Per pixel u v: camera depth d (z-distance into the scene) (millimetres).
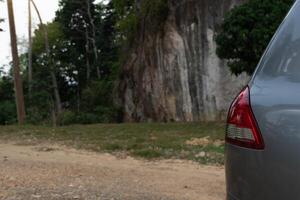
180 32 25406
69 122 31516
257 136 2766
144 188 7418
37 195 6504
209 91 24062
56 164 10023
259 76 2979
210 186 7766
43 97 42375
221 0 23578
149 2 28750
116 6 41469
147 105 27906
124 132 17688
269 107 2764
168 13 26297
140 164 10641
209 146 12758
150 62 27516
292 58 2854
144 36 28609
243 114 2875
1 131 19656
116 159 11539
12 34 30953
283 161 2615
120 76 31781
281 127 2668
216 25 23750
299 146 2574
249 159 2781
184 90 25141
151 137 15625
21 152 12961
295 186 2559
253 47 16719
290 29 2975
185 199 6719
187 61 25047
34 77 50062
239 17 16828
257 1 16859
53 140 15875
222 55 17891
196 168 9898
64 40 56125
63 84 54406
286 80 2805
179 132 16984
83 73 54844
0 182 7430
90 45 54719
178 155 11680
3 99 46625
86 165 10047
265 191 2680
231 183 2943
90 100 35656
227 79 23469
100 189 7109
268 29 16422
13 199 6242
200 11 24547
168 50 26047
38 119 33656
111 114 31406
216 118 23688
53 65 51281
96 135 16906
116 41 52938
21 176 8062
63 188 7070
